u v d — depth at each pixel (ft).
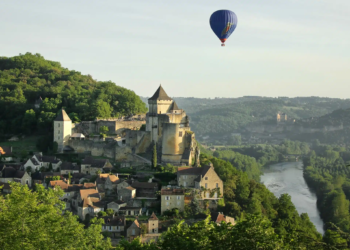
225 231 337.11
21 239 354.95
